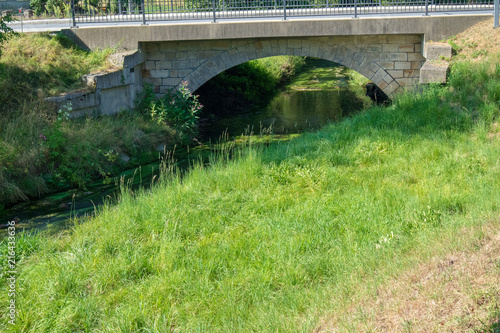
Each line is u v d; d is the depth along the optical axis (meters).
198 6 16.69
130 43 15.33
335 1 17.72
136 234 6.99
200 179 8.85
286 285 5.38
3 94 12.12
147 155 12.95
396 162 9.12
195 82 15.98
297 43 15.23
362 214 6.91
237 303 5.23
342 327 4.05
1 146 10.42
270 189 8.51
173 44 15.77
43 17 22.66
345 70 31.22
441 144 9.61
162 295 5.42
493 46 13.05
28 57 13.94
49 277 5.82
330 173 8.87
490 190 6.94
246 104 21.38
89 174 11.30
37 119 11.71
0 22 13.90
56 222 8.84
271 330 4.40
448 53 13.23
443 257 4.82
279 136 15.23
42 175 10.71
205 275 5.71
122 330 4.82
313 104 20.83
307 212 7.23
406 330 3.75
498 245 4.65
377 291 4.56
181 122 15.33
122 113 14.35
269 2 16.69
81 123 12.60
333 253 5.93
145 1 19.81
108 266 6.02
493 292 3.89
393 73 14.97
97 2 20.06
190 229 7.03
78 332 5.07
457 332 3.58
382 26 14.20
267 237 6.67
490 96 11.02
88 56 15.02
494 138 9.61
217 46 15.62
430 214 6.41
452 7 14.97
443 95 11.89
